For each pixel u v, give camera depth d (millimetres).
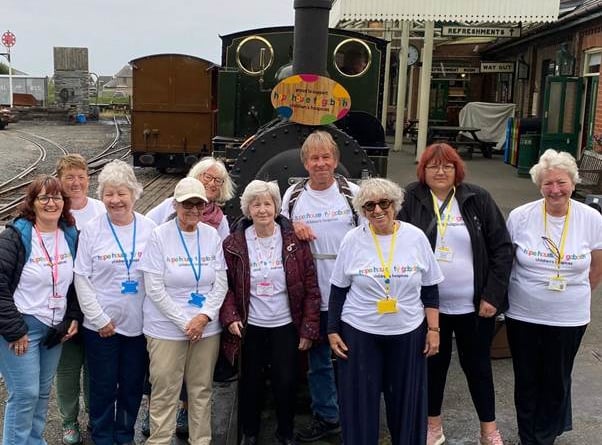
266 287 3602
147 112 15719
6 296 3275
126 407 3730
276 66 7555
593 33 12367
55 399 4422
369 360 3326
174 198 3471
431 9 10672
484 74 21266
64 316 3471
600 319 5723
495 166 14945
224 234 3947
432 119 21422
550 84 12445
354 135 6125
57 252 3434
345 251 3365
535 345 3672
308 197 3822
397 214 3586
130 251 3516
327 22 4902
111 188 3473
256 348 3678
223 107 7438
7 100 45125
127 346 3641
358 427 3371
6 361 3357
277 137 4727
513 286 3668
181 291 3484
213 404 4422
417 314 3342
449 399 4434
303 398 4383
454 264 3545
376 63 7320
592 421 4117
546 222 3582
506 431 4047
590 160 11383
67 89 41312
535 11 10672
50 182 3371
